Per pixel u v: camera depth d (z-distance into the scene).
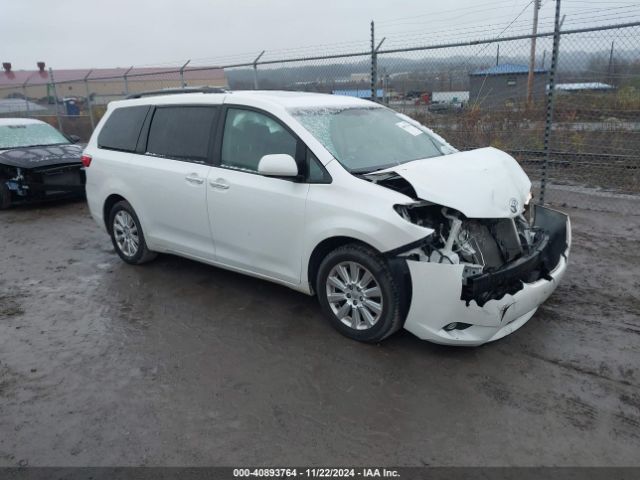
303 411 3.18
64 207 9.32
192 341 4.10
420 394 3.30
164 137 5.11
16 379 3.66
